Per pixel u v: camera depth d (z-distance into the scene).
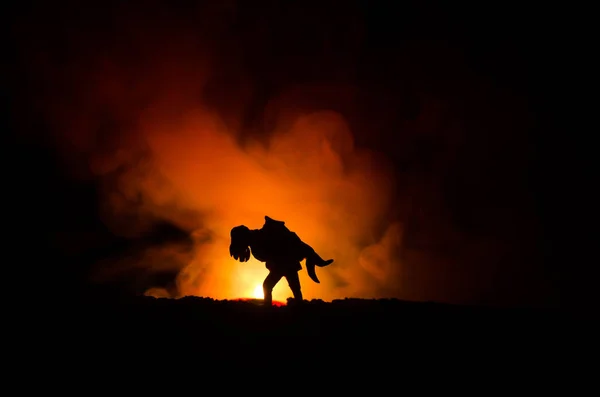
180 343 5.22
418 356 5.06
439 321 6.14
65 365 4.71
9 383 4.36
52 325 5.64
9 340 5.21
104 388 4.30
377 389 4.36
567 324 6.20
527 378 4.63
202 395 4.21
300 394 4.25
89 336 5.37
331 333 5.59
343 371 4.68
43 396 4.16
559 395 4.32
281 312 6.30
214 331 5.55
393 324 5.95
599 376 4.69
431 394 4.30
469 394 4.32
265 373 4.61
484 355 5.12
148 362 4.80
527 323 6.18
